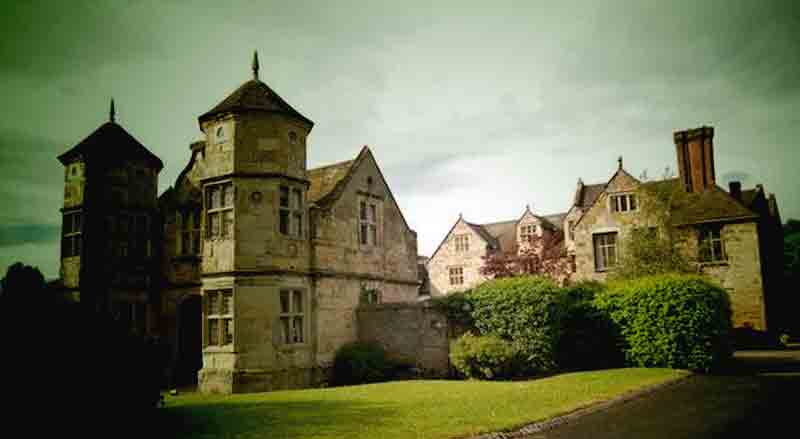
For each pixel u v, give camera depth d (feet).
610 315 64.95
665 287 61.67
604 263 109.60
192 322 74.64
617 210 109.40
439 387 51.49
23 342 27.84
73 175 70.18
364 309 70.49
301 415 36.19
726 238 99.71
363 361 63.41
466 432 30.04
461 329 65.10
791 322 119.85
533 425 32.58
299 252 62.18
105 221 69.41
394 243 82.33
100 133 72.23
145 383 32.83
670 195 110.01
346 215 71.51
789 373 55.42
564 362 65.82
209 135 62.08
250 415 36.60
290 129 62.39
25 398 27.14
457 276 164.35
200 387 57.67
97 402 29.66
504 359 58.49
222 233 59.41
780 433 29.40
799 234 161.38
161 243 74.18
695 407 38.09
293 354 59.31
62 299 32.42
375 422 33.14
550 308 61.87
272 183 59.57
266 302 57.47
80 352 29.43
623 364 64.18
